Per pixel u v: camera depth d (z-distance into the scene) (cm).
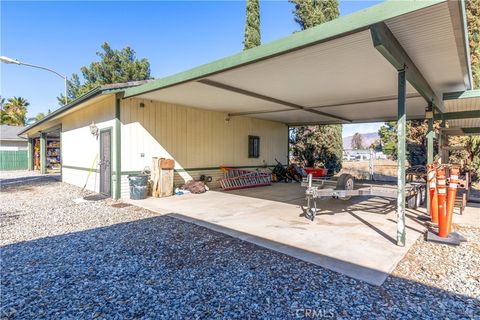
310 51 362
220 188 959
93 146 854
